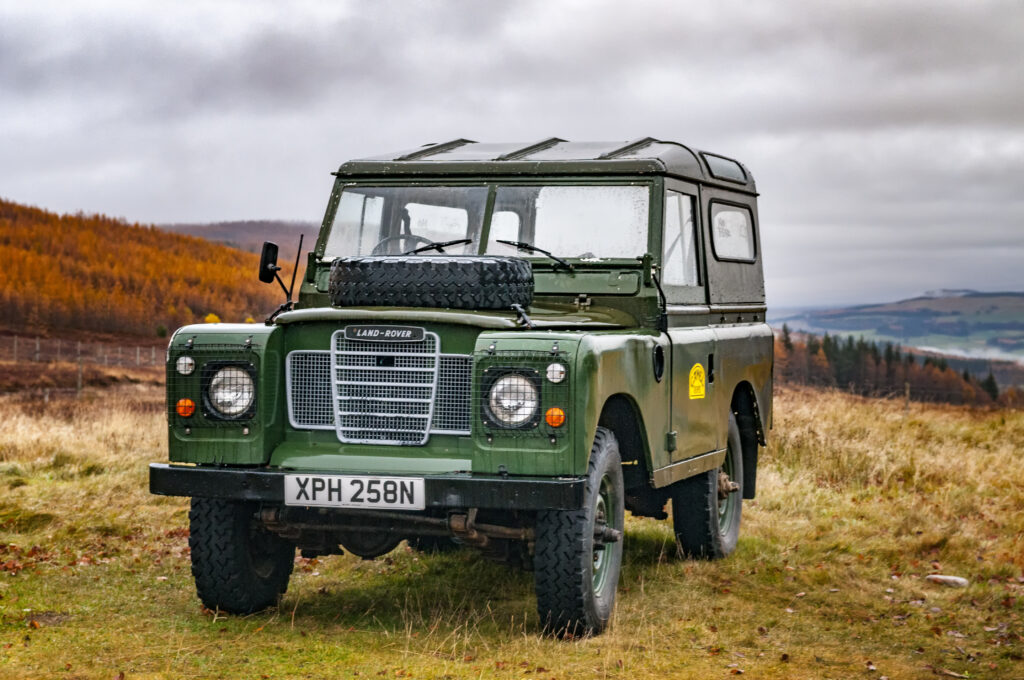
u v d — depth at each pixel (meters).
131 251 148.75
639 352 5.78
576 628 5.42
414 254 6.45
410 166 6.70
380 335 5.36
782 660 5.38
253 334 5.46
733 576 7.20
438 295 5.52
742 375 7.86
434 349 5.32
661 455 6.20
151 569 7.07
